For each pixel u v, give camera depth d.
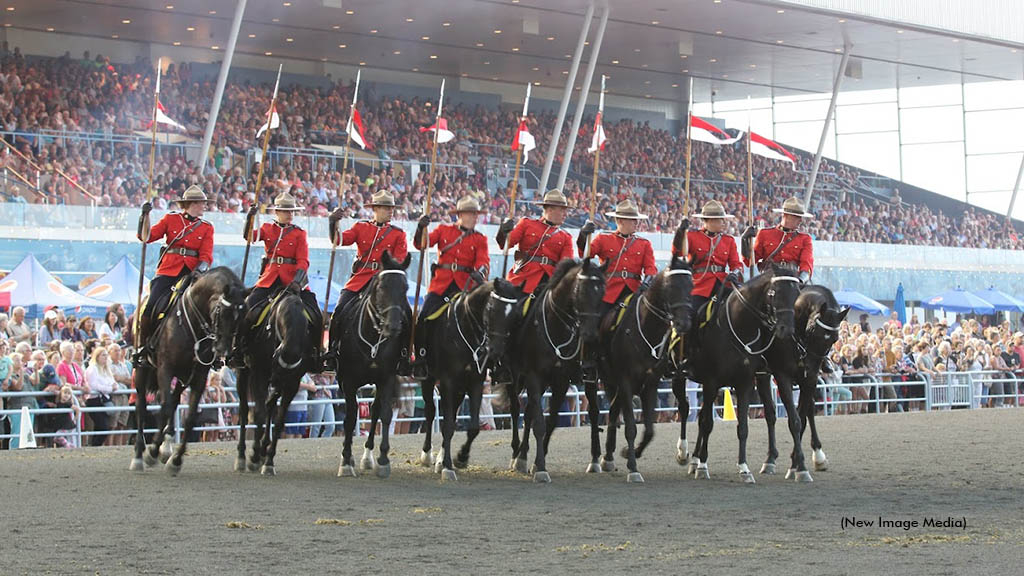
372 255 17.05
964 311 48.62
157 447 17.34
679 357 16.77
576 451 20.97
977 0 52.94
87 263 31.36
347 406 16.70
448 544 11.30
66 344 22.77
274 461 18.73
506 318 15.47
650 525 12.48
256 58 53.34
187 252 17.22
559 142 55.94
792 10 46.94
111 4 44.00
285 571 10.02
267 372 16.98
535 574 9.87
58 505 13.77
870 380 33.66
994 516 13.24
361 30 49.22
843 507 13.85
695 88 63.94
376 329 15.86
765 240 17.83
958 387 35.44
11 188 33.78
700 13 47.25
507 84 60.56
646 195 54.41
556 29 49.66
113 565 10.27
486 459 19.53
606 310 17.09
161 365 16.56
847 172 66.00
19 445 21.88
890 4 49.47
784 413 32.25
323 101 49.34
